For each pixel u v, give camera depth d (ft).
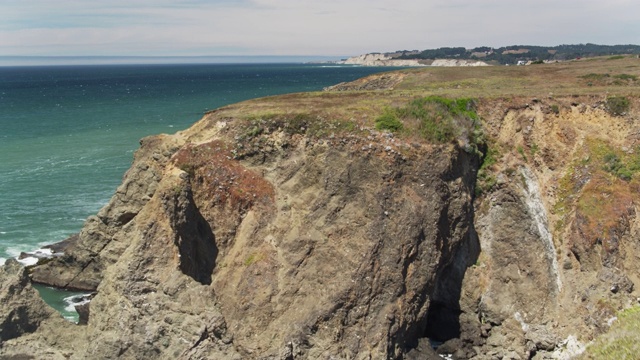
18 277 106.52
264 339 103.71
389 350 102.89
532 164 128.36
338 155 115.44
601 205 118.83
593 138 130.21
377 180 111.75
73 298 139.85
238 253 113.50
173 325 102.42
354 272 105.19
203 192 119.44
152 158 130.52
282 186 118.83
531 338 112.27
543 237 119.96
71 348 105.91
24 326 105.19
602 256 112.98
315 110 126.62
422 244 109.60
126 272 106.32
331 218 111.24
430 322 120.67
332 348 101.40
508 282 119.14
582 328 109.70
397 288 105.60
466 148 121.19
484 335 116.47
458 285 119.85
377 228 107.96
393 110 123.44
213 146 123.65
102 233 137.69
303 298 106.52
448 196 115.85
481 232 123.85
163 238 109.09
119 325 103.40
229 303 108.68
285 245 111.24
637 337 100.17
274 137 123.24
